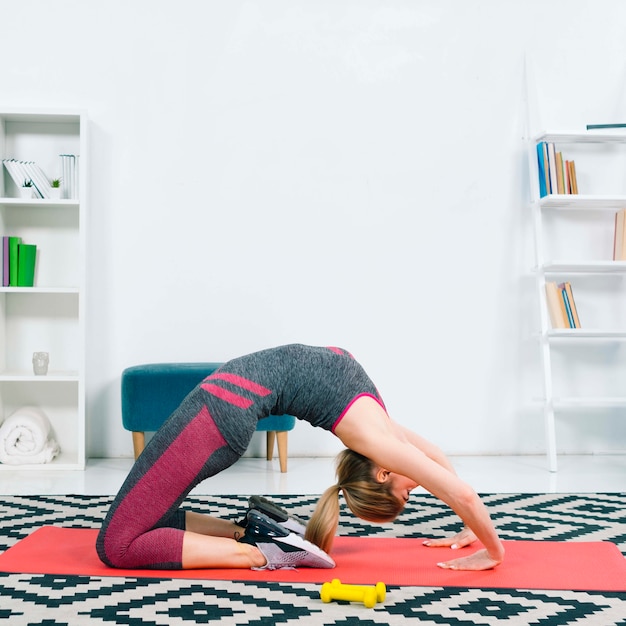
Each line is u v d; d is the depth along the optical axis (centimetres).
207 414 264
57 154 500
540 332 506
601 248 531
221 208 510
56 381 503
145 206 506
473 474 461
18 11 503
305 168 514
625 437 532
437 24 523
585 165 531
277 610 230
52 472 458
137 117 506
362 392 271
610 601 241
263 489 414
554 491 414
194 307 509
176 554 265
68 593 243
